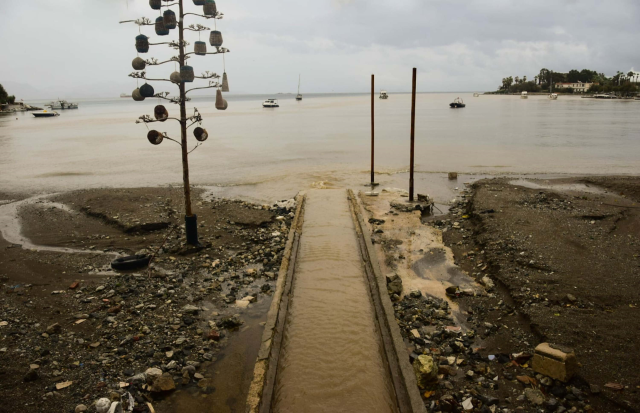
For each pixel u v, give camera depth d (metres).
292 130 53.09
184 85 11.05
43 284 10.01
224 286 10.04
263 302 9.25
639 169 24.03
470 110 99.44
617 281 9.08
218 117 85.12
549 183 20.59
